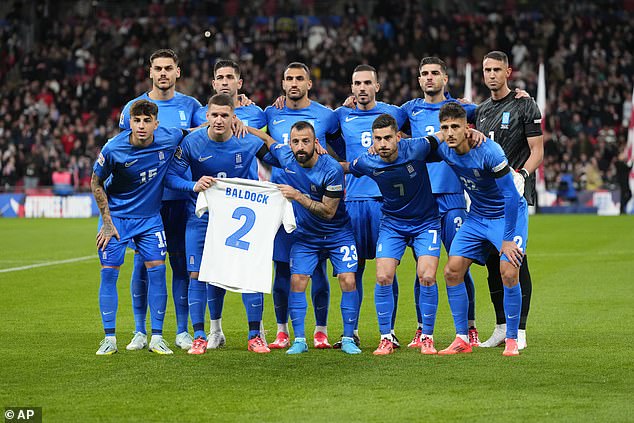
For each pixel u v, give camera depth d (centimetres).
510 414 1020
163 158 1405
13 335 1555
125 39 6144
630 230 3697
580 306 1836
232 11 6425
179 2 6431
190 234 1446
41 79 5803
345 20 6112
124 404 1070
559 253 2862
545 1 6359
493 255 1446
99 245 1395
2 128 5488
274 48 6019
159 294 1406
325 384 1170
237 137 1440
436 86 1516
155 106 1374
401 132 1566
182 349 1447
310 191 1412
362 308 1888
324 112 1546
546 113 5488
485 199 1380
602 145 5203
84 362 1318
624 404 1061
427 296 1393
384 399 1089
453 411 1033
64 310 1838
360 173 1430
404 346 1467
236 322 1723
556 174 5103
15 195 5016
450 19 6044
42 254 2945
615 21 6106
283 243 1472
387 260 1409
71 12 6412
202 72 5772
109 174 1391
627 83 5700
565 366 1271
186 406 1060
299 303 1417
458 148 1343
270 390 1138
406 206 1404
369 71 1511
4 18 6431
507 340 1373
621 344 1440
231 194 1405
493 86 1495
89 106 5688
